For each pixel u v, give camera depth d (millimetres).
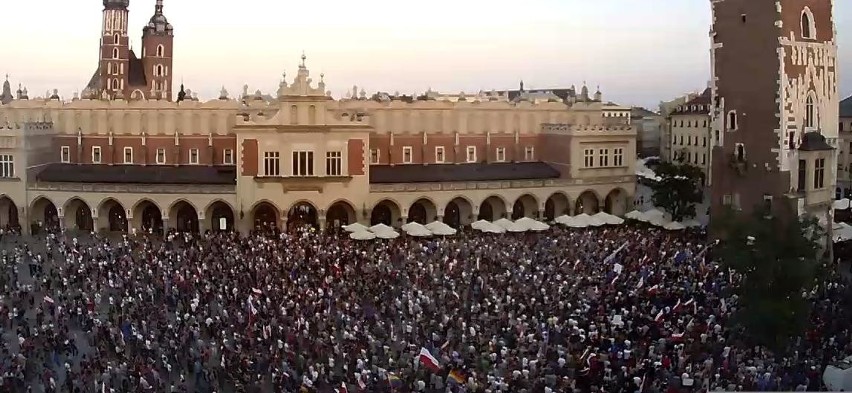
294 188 101562
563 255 80312
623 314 57344
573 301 61844
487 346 52844
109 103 112438
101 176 107312
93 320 61469
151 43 195750
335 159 102688
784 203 83375
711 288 64125
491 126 117812
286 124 101062
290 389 47719
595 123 121188
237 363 51906
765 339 51625
